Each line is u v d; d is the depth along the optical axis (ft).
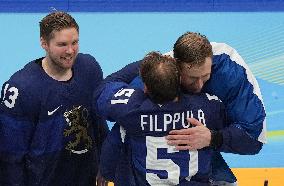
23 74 34.04
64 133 35.29
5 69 69.51
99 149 38.29
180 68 30.01
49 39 32.73
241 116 31.89
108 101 31.60
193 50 29.14
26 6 82.64
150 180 30.66
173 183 30.58
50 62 33.94
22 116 33.91
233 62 32.35
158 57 29.86
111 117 31.68
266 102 63.26
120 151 32.50
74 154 36.17
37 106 34.01
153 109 30.22
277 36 75.66
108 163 33.09
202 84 30.63
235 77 31.83
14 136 34.12
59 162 35.99
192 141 30.37
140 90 31.40
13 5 82.64
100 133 37.83
